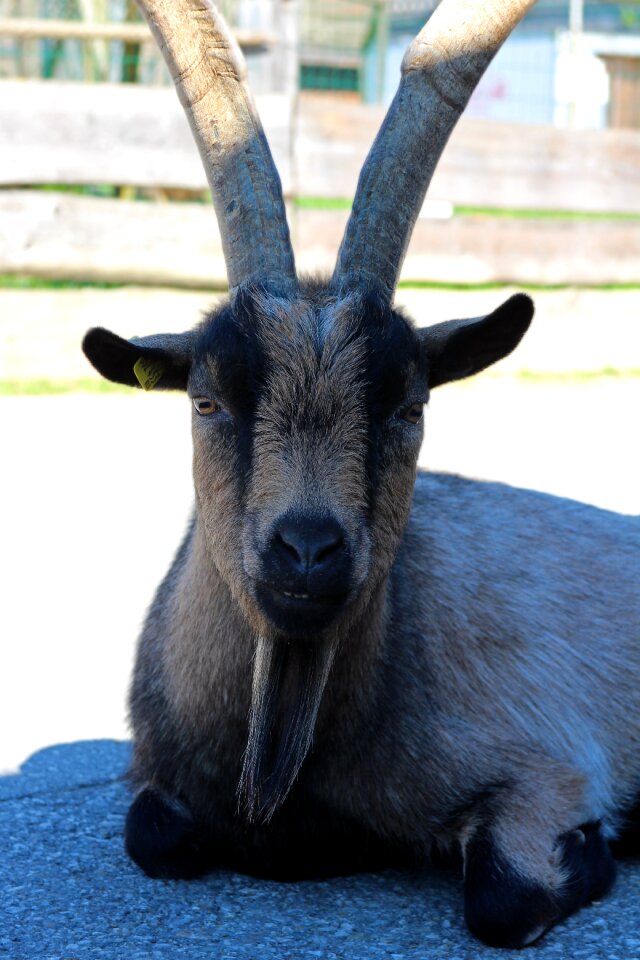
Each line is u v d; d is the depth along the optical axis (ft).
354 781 14.43
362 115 51.80
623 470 35.42
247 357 12.88
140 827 14.97
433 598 15.84
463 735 15.10
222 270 49.26
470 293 52.75
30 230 46.93
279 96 50.39
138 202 48.65
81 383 45.32
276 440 12.71
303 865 14.84
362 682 14.25
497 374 51.21
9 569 27.58
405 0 127.13
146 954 12.95
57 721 20.26
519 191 55.42
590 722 16.52
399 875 15.21
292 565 12.22
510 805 14.55
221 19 14.42
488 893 13.52
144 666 15.96
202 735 14.61
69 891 14.52
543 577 17.33
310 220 50.98
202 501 13.67
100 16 58.03
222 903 14.28
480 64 14.67
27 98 47.42
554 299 53.62
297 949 13.14
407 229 14.30
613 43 128.67
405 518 13.74
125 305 47.47
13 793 17.53
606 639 17.30
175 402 43.80
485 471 34.65
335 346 12.86
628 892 15.05
